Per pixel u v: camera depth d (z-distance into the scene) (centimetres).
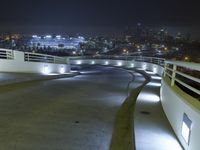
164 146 414
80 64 4009
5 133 497
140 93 961
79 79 1711
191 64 445
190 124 379
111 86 1382
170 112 545
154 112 639
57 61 2116
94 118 657
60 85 1262
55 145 451
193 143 361
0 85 1055
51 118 624
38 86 1159
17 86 1092
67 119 626
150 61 2709
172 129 503
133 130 508
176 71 584
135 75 2169
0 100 789
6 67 1587
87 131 545
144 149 397
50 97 900
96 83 1491
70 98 916
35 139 473
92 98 952
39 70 1705
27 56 1677
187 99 423
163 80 748
